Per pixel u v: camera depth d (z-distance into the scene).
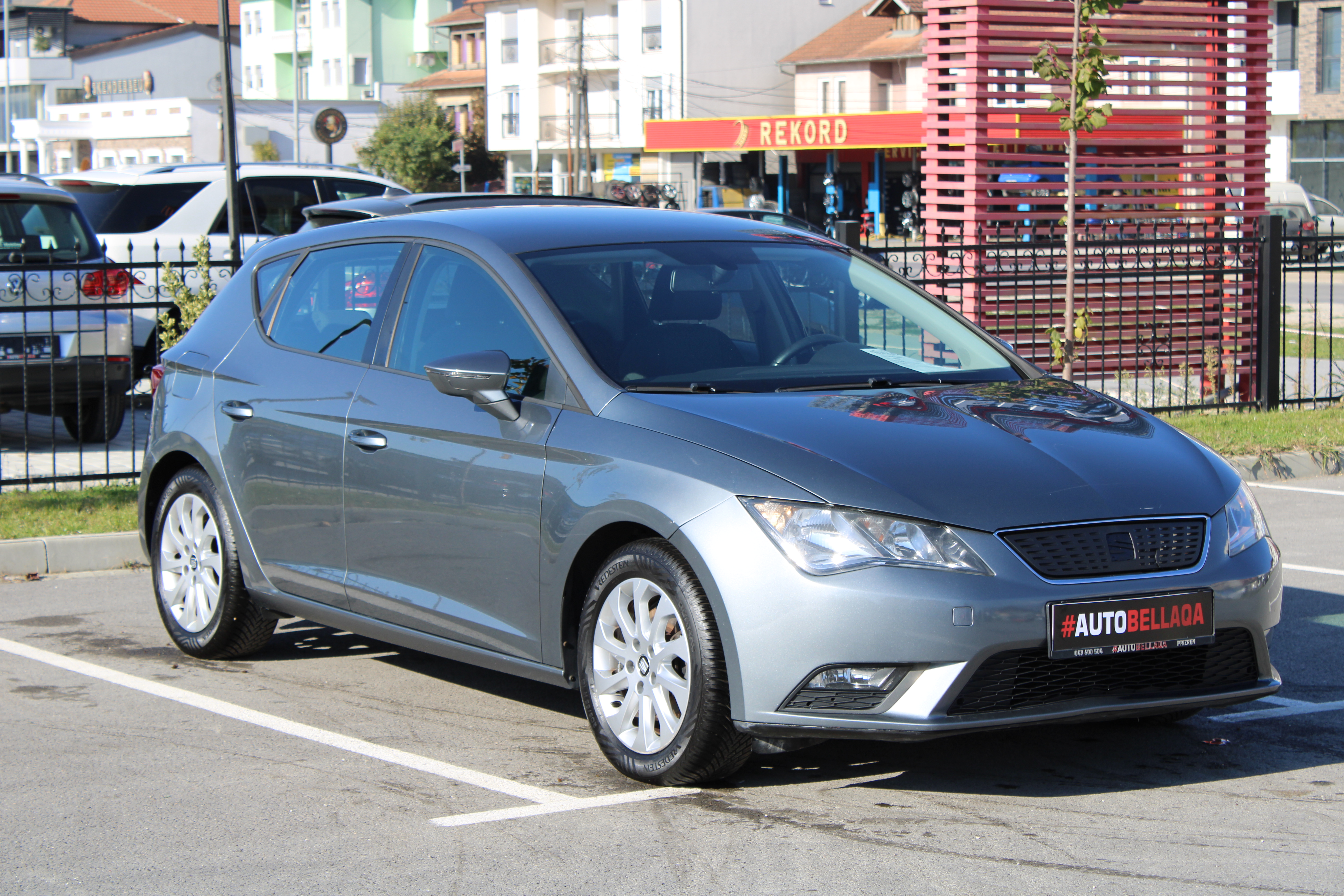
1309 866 3.76
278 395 5.69
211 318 6.32
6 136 91.94
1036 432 4.51
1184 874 3.71
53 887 3.75
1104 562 4.11
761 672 4.05
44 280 10.92
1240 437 10.61
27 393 10.11
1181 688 4.28
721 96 68.94
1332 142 46.12
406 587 5.17
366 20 91.81
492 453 4.81
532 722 5.21
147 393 14.69
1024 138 12.74
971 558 4.01
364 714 5.33
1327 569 7.52
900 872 3.74
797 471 4.14
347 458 5.33
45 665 6.08
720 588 4.10
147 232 14.61
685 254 5.31
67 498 9.09
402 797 4.41
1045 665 4.07
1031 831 4.03
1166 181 13.12
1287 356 16.92
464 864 3.86
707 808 4.25
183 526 6.19
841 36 66.19
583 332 4.82
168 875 3.82
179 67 98.56
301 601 5.62
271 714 5.33
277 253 6.13
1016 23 12.73
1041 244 11.36
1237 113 13.30
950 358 5.32
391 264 5.52
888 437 4.34
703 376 4.79
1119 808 4.23
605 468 4.45
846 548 4.02
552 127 76.44
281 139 73.94
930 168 13.02
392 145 74.75
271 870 3.84
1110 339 13.20
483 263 5.16
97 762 4.79
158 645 6.41
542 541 4.62
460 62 85.25
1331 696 5.43
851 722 4.01
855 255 5.78
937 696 3.96
